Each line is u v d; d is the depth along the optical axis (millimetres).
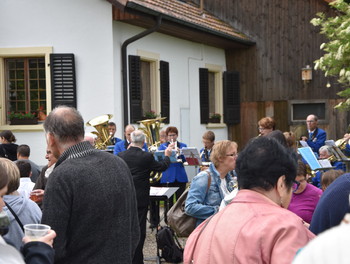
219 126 16109
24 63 11891
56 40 11562
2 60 11820
